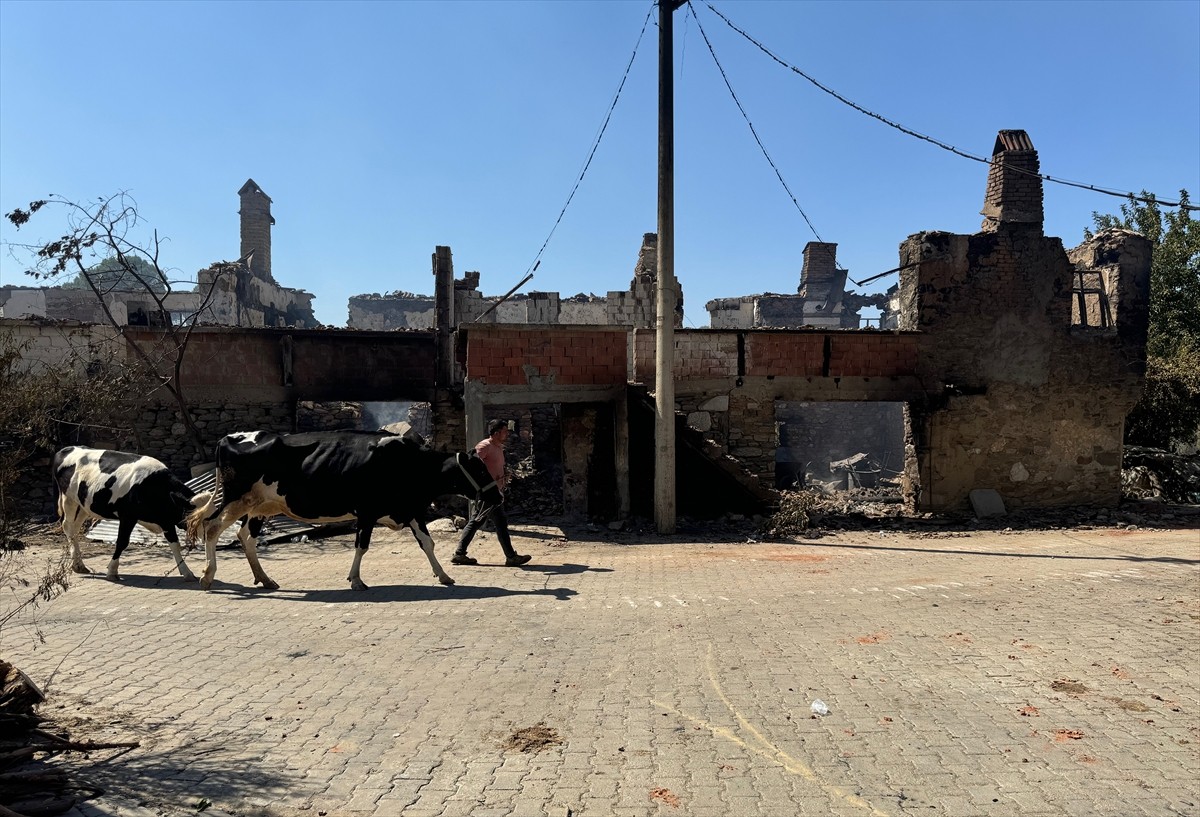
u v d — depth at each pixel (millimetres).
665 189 12391
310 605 7578
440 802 3604
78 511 9297
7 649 6000
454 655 5855
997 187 16172
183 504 8961
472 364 13188
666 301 12539
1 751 3898
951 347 15641
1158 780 3809
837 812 3518
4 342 5352
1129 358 15953
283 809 3514
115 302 30469
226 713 4691
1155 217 25328
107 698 4918
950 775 3879
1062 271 15875
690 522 13938
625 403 13836
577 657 5789
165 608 7441
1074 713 4660
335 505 8461
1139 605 7355
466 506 14516
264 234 32281
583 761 4043
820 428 29609
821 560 10273
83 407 10953
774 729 4449
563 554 10906
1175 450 19125
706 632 6453
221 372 15023
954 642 6121
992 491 15641
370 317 38562
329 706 4812
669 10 12266
